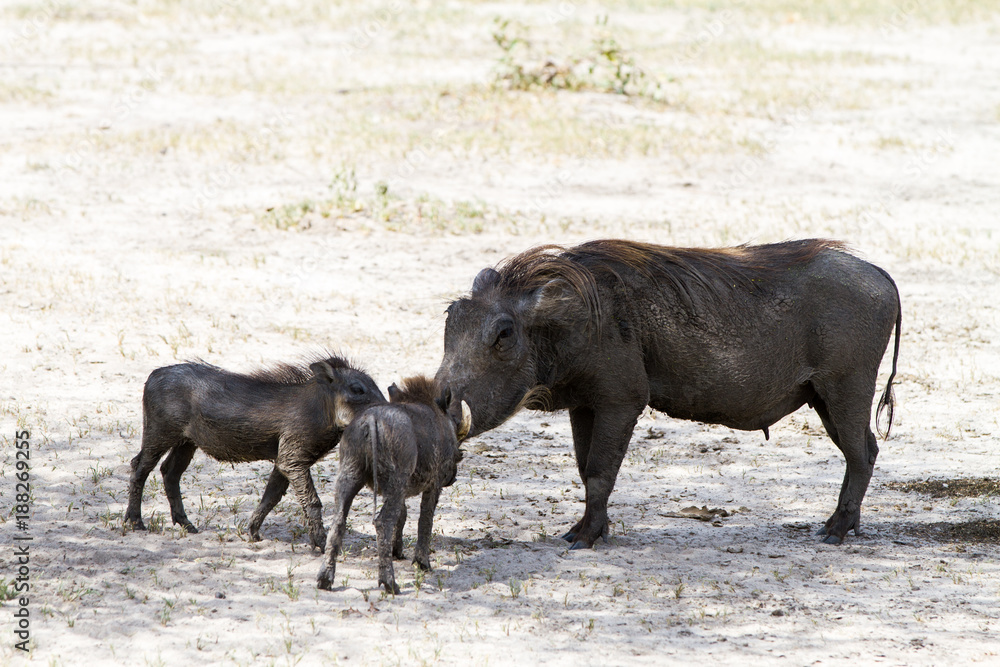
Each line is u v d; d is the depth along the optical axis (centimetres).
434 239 5353
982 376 4053
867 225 5794
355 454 2142
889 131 7662
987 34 11269
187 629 1972
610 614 2109
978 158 7119
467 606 2120
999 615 2169
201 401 2339
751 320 2570
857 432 2648
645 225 5603
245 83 8406
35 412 3247
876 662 1930
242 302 4441
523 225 5569
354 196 5866
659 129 7388
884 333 2667
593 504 2506
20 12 10494
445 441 2231
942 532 2720
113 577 2191
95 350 3819
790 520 2809
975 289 4978
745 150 7069
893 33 11338
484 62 9400
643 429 3594
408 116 7456
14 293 4309
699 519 2797
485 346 2305
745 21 11794
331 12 11438
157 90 8088
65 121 7188
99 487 2722
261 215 5572
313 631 1970
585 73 8781
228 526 2517
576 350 2438
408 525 2620
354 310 4441
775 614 2136
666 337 2523
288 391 2334
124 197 5781
